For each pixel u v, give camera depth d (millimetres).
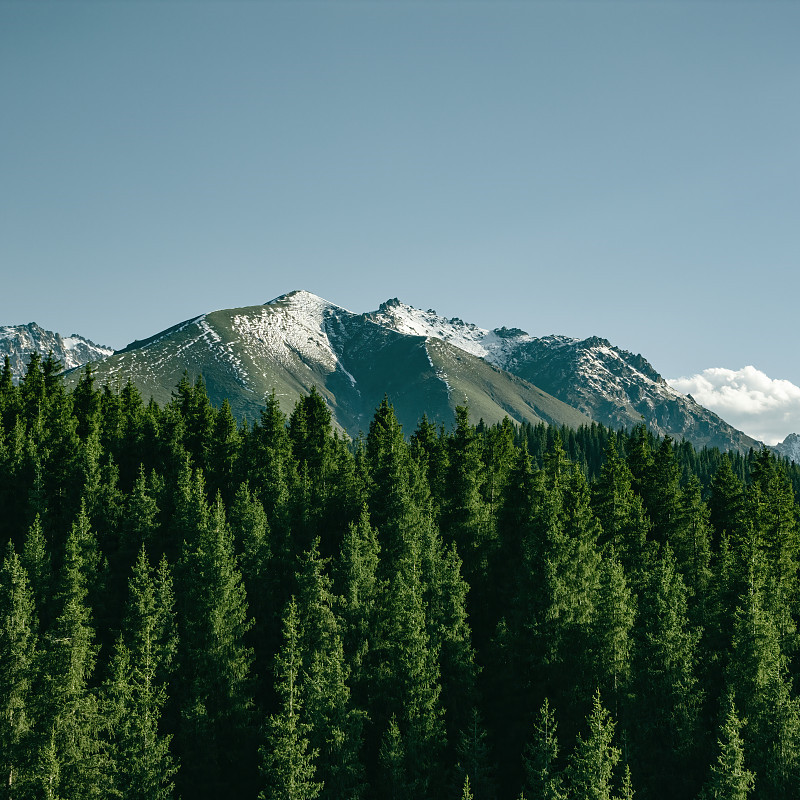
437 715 51594
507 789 49594
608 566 56812
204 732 48812
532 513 66875
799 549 73438
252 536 61688
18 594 45312
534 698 51969
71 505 68688
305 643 52438
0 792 41594
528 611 54156
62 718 43688
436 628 55188
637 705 49406
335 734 46938
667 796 47625
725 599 58531
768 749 47656
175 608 56906
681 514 78250
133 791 43812
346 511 73500
